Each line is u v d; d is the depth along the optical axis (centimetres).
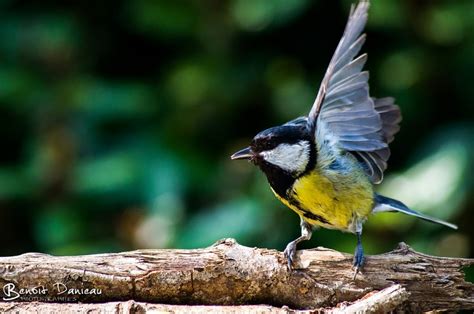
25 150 1151
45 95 1133
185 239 1042
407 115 1155
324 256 716
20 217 1155
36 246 1136
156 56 1259
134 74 1258
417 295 711
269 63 1195
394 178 1081
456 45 1140
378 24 1131
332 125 777
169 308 683
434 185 1048
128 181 1081
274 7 1137
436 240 1074
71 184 1086
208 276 698
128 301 684
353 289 709
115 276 692
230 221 1045
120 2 1238
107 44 1247
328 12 1195
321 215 804
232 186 1122
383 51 1182
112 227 1106
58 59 1157
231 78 1174
